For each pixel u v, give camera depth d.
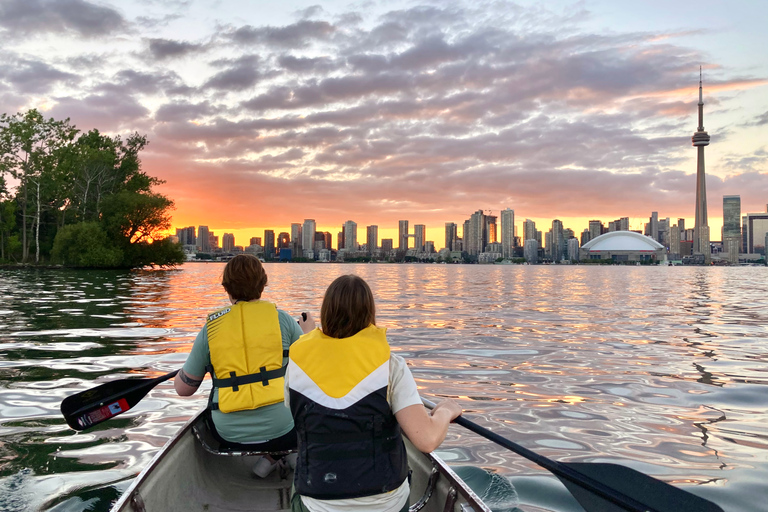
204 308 15.62
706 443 4.52
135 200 43.81
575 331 11.72
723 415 5.34
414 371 7.36
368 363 1.87
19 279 30.81
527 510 3.27
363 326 1.96
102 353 8.19
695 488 3.61
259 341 3.00
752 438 4.65
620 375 7.19
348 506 1.83
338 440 1.84
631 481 2.26
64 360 7.62
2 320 12.34
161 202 44.97
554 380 6.86
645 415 5.33
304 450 1.90
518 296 24.47
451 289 30.58
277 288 29.14
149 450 4.16
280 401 3.03
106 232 44.31
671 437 4.67
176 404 5.57
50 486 3.47
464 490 2.37
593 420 5.14
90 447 4.22
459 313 15.80
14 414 5.07
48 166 46.34
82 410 3.38
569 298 23.42
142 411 5.30
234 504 3.04
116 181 49.53
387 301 20.83
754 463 4.07
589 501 2.18
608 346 9.66
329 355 1.90
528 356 8.58
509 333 11.25
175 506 2.77
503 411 5.43
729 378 7.05
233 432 3.04
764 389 6.44
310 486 1.85
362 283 1.98
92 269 48.06
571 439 4.60
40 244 52.66
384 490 1.84
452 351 9.00
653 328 12.52
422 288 31.55
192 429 3.29
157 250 45.66
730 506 3.34
